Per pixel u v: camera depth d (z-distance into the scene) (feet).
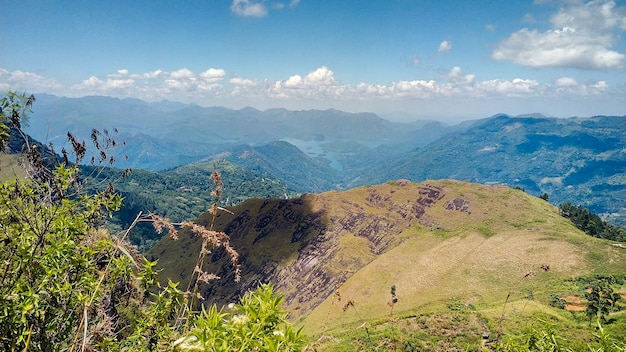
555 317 179.93
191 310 14.78
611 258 286.25
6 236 15.11
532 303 201.87
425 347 161.68
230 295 448.65
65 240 15.52
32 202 16.40
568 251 304.91
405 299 295.07
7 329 13.08
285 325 10.44
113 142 19.71
